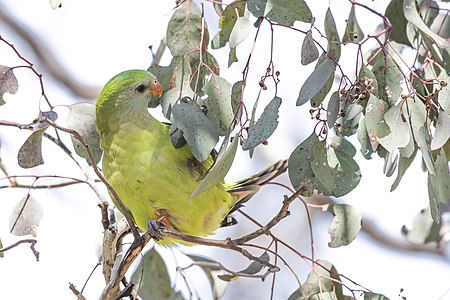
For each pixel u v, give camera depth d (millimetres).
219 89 9773
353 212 10508
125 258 9984
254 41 9234
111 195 10727
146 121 10469
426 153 9344
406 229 13148
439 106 9641
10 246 10062
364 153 9680
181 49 10164
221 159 8867
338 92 9211
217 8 10688
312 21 9125
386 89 9578
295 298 10383
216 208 10797
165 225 10734
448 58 10680
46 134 11414
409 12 9805
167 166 10375
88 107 11016
